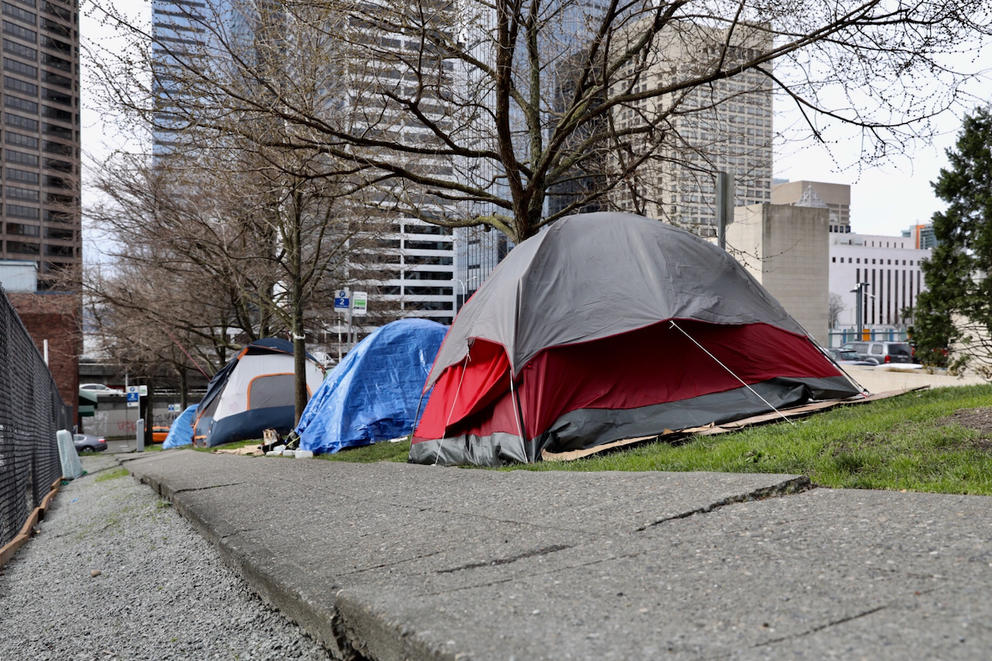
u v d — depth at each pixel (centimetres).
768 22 994
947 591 246
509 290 902
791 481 450
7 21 10000
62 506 1162
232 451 1611
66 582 558
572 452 826
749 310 956
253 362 1936
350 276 2144
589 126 1263
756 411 907
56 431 1984
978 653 196
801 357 977
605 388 889
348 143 1028
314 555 440
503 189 1534
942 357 2150
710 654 211
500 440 876
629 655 215
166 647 372
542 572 327
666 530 378
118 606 464
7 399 820
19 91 10344
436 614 271
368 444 1348
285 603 378
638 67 1109
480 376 934
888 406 873
